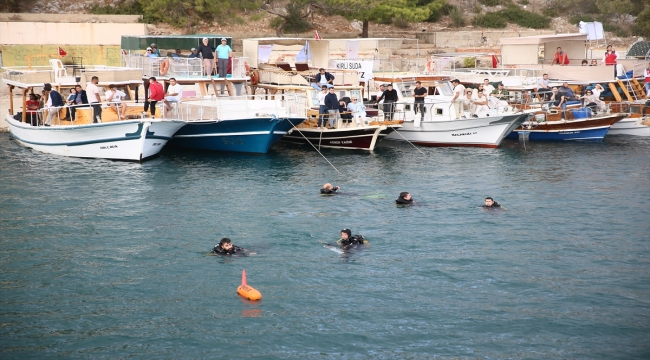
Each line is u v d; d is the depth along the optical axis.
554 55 48.22
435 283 19.55
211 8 52.31
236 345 16.36
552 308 18.05
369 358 15.85
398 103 38.47
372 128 36.66
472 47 57.94
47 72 36.22
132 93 36.94
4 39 48.28
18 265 20.69
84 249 22.02
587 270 20.34
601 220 24.80
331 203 26.88
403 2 54.62
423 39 58.88
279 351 16.12
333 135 37.59
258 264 20.84
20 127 37.31
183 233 23.45
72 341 16.50
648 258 21.20
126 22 52.69
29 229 23.81
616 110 42.91
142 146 33.59
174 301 18.45
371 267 20.64
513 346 16.30
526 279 19.77
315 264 20.84
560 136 41.16
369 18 55.28
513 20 64.50
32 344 16.33
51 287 19.25
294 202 27.03
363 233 23.42
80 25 49.41
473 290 19.11
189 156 35.78
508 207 26.36
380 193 28.34
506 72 45.28
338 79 39.88
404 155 36.31
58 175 31.23
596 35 48.50
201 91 36.84
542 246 22.25
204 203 26.89
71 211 25.84
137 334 16.83
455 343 16.44
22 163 33.62
